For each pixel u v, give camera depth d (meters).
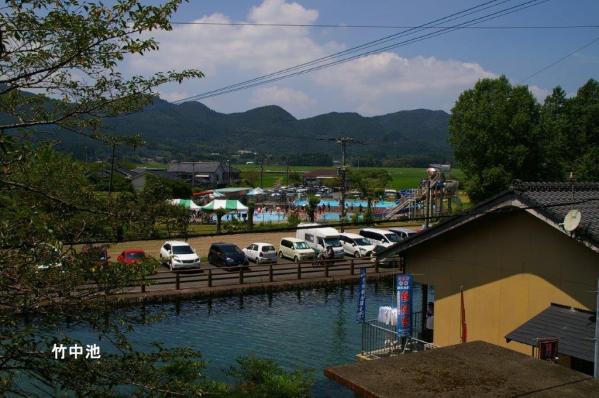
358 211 60.94
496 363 4.97
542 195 12.14
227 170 123.88
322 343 20.14
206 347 19.39
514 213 12.28
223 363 17.44
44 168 5.34
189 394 5.70
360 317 16.81
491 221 12.82
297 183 125.88
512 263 12.31
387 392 4.23
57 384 5.50
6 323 5.14
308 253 35.81
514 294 12.26
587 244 9.99
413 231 44.06
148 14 5.12
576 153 46.31
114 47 5.21
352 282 30.81
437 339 14.20
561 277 11.27
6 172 5.11
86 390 5.21
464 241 13.54
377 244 38.28
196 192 74.25
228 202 52.00
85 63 5.24
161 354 5.94
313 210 53.47
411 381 4.49
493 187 46.03
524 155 44.16
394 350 15.23
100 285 5.74
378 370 4.75
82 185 5.83
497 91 47.00
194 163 119.44
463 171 48.38
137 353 5.71
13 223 4.75
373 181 114.19
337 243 38.09
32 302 5.27
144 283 6.40
